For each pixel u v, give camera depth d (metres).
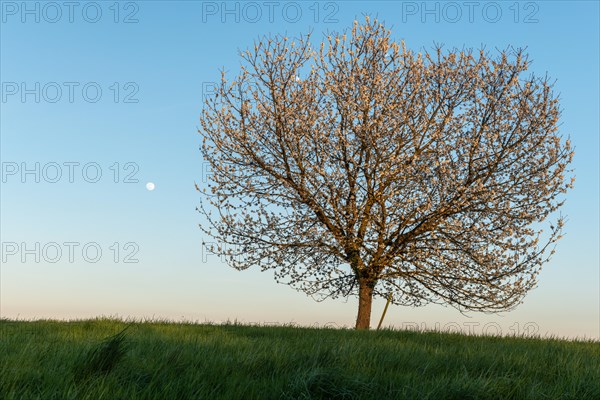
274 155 15.67
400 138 15.08
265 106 15.51
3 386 4.84
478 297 15.76
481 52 15.64
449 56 15.71
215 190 15.86
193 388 5.27
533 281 15.27
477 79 15.45
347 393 5.41
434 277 15.95
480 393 5.77
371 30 15.62
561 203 14.88
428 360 7.34
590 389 6.17
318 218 16.02
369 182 15.40
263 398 5.31
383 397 5.54
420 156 15.29
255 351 7.16
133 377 5.59
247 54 15.56
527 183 15.06
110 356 5.91
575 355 8.33
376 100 15.05
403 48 15.72
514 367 7.37
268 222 15.98
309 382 5.51
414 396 5.55
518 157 15.08
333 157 15.33
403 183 15.34
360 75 15.28
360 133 14.80
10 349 6.84
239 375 5.91
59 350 6.60
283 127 15.15
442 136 15.24
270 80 15.46
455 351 8.69
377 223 15.70
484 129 14.98
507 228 15.12
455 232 15.42
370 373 6.29
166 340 8.38
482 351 8.46
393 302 16.72
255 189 15.90
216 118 15.67
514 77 15.23
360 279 16.30
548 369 7.47
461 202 14.87
